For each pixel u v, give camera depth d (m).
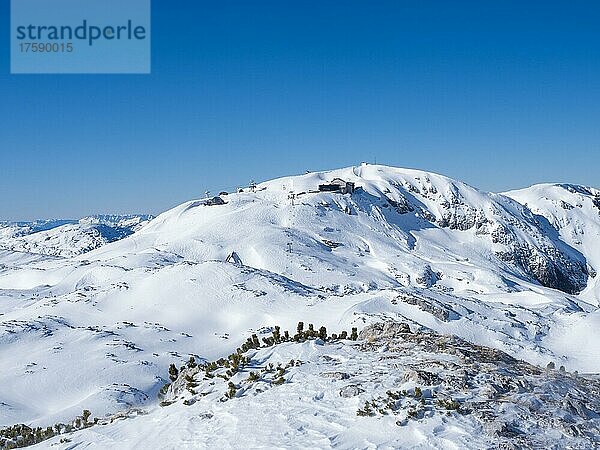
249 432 17.72
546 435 16.42
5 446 27.61
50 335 94.69
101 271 180.00
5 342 89.06
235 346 91.06
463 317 98.62
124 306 118.25
